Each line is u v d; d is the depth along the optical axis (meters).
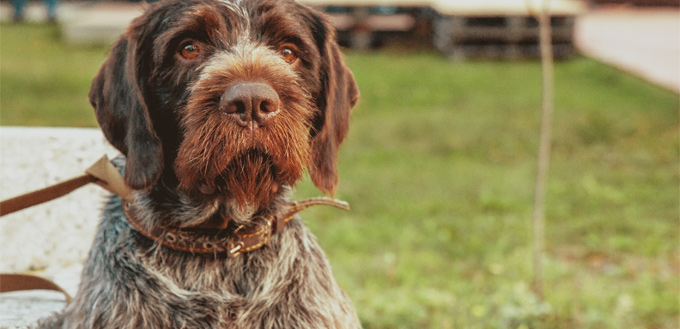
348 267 6.24
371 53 19.47
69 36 19.38
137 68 2.74
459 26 18.59
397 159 9.98
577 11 18.64
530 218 7.70
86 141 3.99
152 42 2.77
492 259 6.49
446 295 5.59
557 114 12.67
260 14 2.84
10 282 3.34
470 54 18.81
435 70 16.97
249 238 2.80
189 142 2.56
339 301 3.09
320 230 7.25
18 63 15.98
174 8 2.78
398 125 11.86
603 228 7.43
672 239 7.11
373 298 5.48
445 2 19.89
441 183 8.92
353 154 10.15
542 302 5.53
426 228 7.31
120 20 20.28
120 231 2.84
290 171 2.63
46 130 4.07
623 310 5.40
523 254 6.62
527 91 14.80
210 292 2.74
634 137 11.27
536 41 18.94
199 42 2.75
